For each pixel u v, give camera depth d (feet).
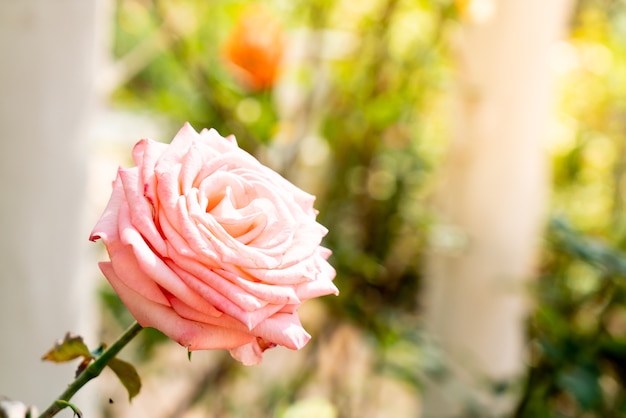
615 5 5.55
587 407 3.81
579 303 4.44
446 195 4.28
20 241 2.95
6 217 2.93
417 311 5.04
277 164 4.40
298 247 1.87
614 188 5.89
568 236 4.19
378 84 4.75
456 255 4.14
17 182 2.92
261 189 1.92
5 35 2.86
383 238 5.06
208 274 1.67
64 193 3.01
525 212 4.11
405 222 4.99
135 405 4.67
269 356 5.34
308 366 4.81
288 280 1.78
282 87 4.58
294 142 4.48
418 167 5.07
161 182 1.75
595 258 4.00
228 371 4.72
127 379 2.06
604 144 6.06
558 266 4.85
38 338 3.01
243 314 1.65
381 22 4.65
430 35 4.66
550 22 3.99
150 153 1.83
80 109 3.02
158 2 4.19
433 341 4.00
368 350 5.27
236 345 1.75
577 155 5.65
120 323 4.06
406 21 4.83
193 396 4.77
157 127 4.82
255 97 4.26
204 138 2.02
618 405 4.17
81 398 2.89
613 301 4.14
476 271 4.11
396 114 4.68
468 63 4.08
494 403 4.07
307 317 4.92
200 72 4.21
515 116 4.03
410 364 4.14
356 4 4.75
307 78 4.64
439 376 3.98
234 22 4.56
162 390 4.86
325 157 4.98
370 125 4.86
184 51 4.21
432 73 4.79
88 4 2.98
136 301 1.72
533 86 4.02
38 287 2.99
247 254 1.74
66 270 3.04
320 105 4.65
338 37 4.73
